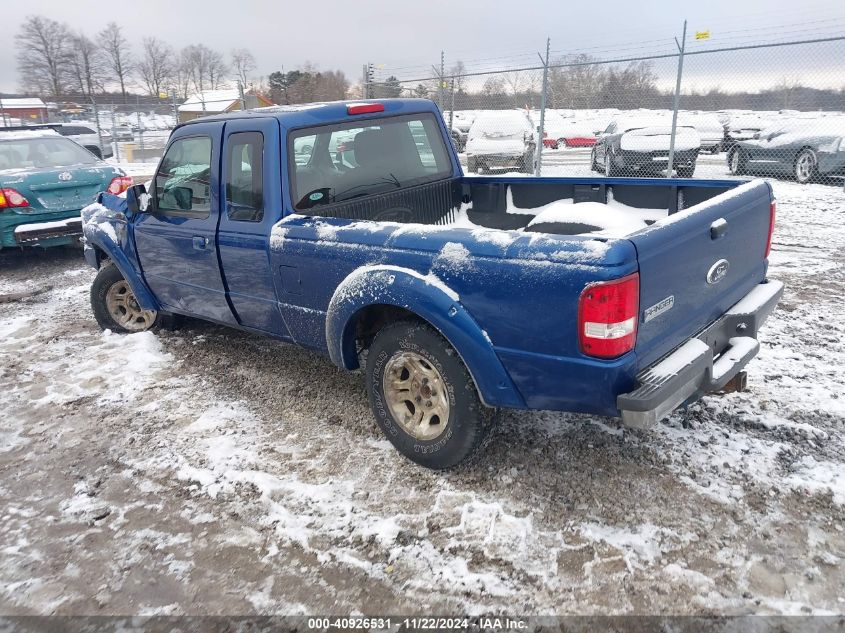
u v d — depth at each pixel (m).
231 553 2.82
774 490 3.02
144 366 4.89
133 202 4.62
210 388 4.48
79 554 2.86
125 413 4.16
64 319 6.20
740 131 14.02
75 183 8.27
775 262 7.03
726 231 3.09
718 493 3.03
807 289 6.04
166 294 4.91
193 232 4.25
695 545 2.71
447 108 14.20
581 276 2.49
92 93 84.00
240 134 3.88
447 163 4.89
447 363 3.03
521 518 2.94
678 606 2.41
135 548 2.88
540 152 11.78
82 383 4.65
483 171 14.48
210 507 3.14
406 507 3.06
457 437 3.12
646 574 2.57
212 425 3.94
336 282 3.43
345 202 4.09
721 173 13.91
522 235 2.74
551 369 2.69
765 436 3.48
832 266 6.79
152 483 3.37
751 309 3.31
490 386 2.90
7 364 5.08
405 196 4.49
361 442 3.67
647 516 2.90
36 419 4.14
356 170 4.21
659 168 12.38
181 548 2.87
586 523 2.88
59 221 8.17
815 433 3.46
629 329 2.52
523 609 2.44
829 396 3.88
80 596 2.62
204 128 4.12
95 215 5.44
